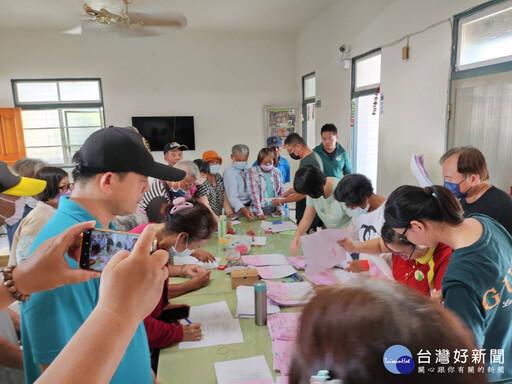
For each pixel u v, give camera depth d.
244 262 2.03
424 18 2.99
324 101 5.29
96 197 0.78
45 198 1.66
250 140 6.48
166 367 1.14
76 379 0.31
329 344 0.30
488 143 2.45
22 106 5.73
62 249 0.52
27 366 0.76
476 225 0.97
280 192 3.37
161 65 5.96
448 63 2.76
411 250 1.23
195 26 5.76
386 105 3.61
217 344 1.26
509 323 0.97
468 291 0.86
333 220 2.29
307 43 5.79
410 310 0.30
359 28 4.11
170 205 1.74
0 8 4.56
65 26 5.39
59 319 0.69
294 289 1.62
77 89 5.88
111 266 0.38
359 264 1.68
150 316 1.29
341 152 3.77
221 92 6.23
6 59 5.48
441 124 2.87
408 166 3.30
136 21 3.05
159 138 6.07
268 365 1.13
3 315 1.19
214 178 3.17
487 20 2.45
